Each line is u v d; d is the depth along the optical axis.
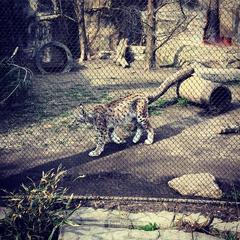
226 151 6.21
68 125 7.35
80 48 14.12
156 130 7.10
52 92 9.77
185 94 8.49
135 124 6.58
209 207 4.57
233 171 5.51
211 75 10.75
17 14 12.35
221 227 4.20
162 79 11.55
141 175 5.40
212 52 12.73
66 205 4.25
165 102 8.63
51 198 4.16
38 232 3.96
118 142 6.48
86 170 5.54
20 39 12.45
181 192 4.87
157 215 4.42
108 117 6.06
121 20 14.48
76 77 11.78
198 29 13.27
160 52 13.38
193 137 6.79
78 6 13.73
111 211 4.49
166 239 4.03
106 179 5.28
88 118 5.96
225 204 4.58
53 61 12.86
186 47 13.22
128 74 12.27
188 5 13.39
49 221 4.05
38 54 12.31
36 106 8.50
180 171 5.52
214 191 4.82
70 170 5.54
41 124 7.42
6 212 4.33
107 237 4.05
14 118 7.76
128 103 6.25
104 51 14.34
